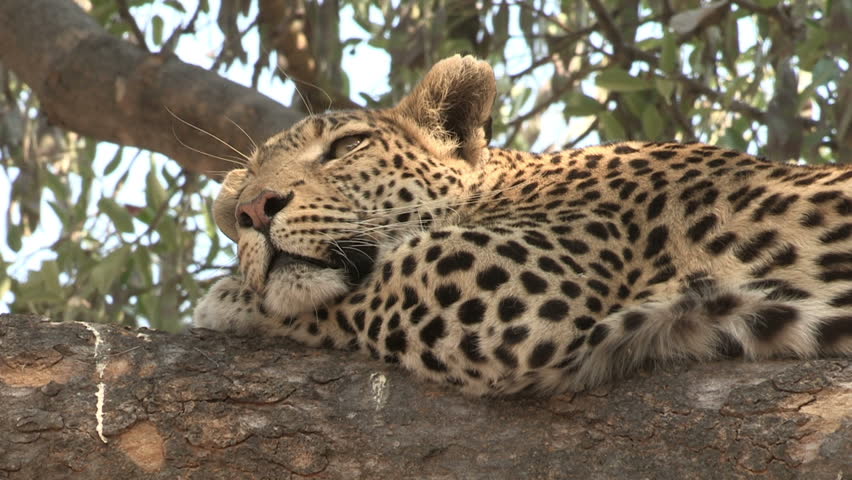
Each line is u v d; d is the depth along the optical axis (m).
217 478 6.39
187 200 13.58
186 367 6.73
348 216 8.20
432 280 7.09
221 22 12.55
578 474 6.23
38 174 13.94
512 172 8.77
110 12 13.59
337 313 7.55
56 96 11.45
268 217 8.00
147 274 12.75
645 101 12.62
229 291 8.23
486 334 6.85
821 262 7.11
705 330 6.97
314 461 6.42
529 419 6.56
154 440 6.46
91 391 6.57
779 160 10.77
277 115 10.86
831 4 10.88
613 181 8.14
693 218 7.61
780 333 6.86
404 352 7.01
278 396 6.62
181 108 11.05
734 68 12.13
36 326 6.82
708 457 6.08
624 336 6.86
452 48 13.00
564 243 7.37
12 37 11.60
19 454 6.38
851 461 5.76
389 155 8.55
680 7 12.53
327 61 12.33
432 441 6.46
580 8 13.87
